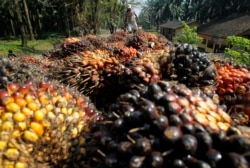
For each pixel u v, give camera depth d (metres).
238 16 13.86
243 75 0.92
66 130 0.69
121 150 0.50
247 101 0.82
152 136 0.50
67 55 2.20
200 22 19.39
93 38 2.72
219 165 0.46
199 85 0.93
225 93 0.90
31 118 0.67
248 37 12.17
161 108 0.53
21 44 9.42
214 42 12.62
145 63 1.01
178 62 0.96
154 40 2.29
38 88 0.77
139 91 0.62
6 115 0.65
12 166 0.61
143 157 0.48
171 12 27.25
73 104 0.77
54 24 17.41
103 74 1.23
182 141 0.47
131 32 3.71
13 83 0.76
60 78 1.25
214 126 0.52
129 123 0.54
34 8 15.00
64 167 0.65
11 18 14.59
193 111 0.54
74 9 11.94
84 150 0.63
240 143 0.46
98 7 12.49
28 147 0.64
